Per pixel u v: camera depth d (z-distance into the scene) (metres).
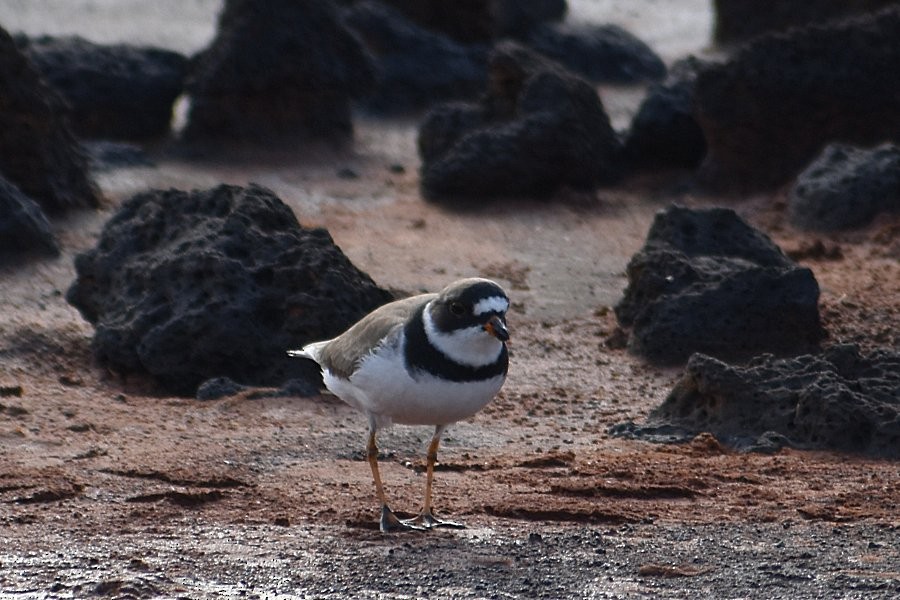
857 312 16.70
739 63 22.67
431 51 30.78
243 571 9.08
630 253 20.08
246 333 14.18
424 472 11.54
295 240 14.84
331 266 14.52
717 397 13.03
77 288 15.85
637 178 24.31
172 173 24.02
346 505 10.59
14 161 19.89
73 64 26.00
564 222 21.70
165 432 12.55
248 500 10.69
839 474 11.60
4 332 15.45
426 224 21.44
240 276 14.38
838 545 9.73
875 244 19.89
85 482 10.99
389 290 15.55
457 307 9.23
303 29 26.06
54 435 12.32
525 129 22.55
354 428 12.83
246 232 14.80
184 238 14.97
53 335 15.60
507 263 19.34
